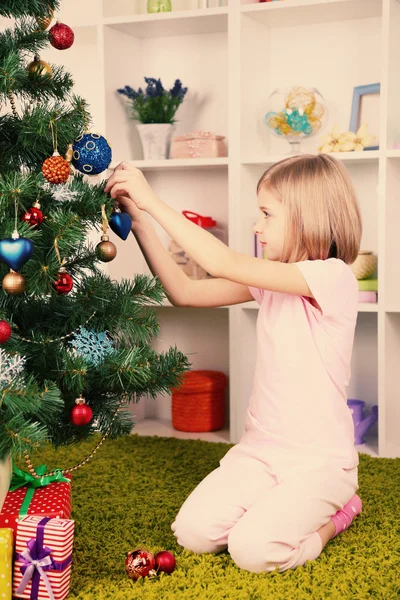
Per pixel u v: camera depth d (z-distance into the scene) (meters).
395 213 2.23
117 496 1.82
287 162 1.67
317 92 2.28
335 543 1.54
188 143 2.42
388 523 1.64
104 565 1.43
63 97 1.47
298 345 1.58
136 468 2.06
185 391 2.49
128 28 2.47
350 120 2.38
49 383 1.29
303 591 1.31
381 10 2.28
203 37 2.56
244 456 1.60
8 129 1.40
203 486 1.55
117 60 2.49
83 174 1.50
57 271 1.33
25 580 1.27
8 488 1.39
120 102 2.50
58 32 1.41
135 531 1.60
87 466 2.07
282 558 1.40
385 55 2.12
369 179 2.41
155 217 1.51
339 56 2.42
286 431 1.57
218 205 2.60
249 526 1.42
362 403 2.38
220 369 2.67
